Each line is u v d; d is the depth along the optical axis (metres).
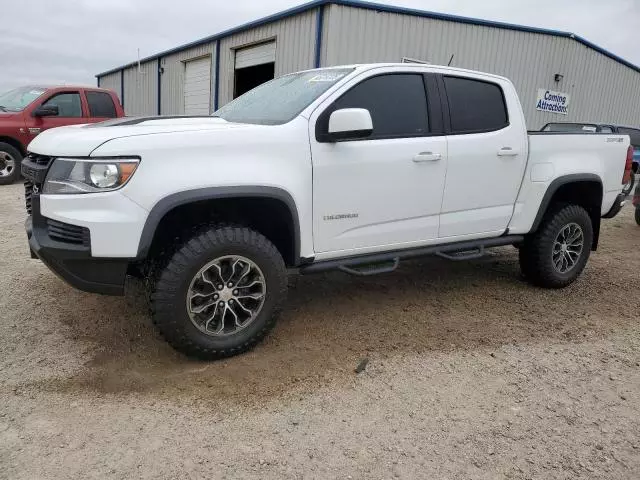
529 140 4.77
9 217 7.48
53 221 3.16
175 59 19.61
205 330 3.38
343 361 3.56
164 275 3.19
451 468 2.55
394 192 4.02
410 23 12.91
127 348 3.62
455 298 4.91
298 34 12.94
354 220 3.89
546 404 3.14
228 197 3.27
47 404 2.93
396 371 3.46
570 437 2.83
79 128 3.60
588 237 5.31
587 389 3.34
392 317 4.38
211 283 3.35
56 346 3.62
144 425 2.78
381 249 4.12
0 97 11.23
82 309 4.22
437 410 3.03
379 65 4.04
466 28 13.82
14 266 5.20
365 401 3.09
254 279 3.51
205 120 3.98
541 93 16.22
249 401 3.04
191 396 3.06
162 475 2.42
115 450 2.58
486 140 4.46
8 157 10.41
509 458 2.64
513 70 15.27
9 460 2.47
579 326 4.36
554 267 5.14
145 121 3.83
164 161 3.12
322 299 4.72
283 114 3.78
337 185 3.75
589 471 2.57
